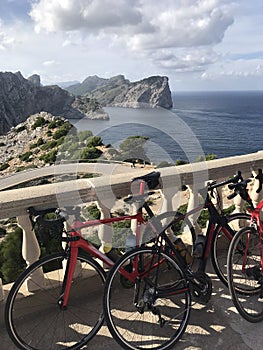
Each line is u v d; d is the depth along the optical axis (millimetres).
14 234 3342
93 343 2510
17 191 2457
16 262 3322
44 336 2553
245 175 3674
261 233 2965
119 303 2902
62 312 2777
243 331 2617
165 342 2451
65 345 2490
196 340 2527
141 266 2549
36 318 2713
